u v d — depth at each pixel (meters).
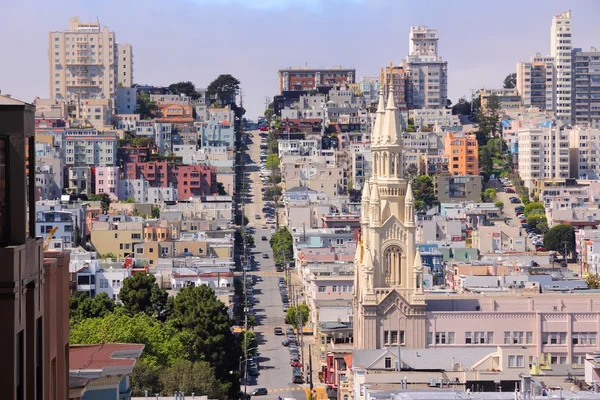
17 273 127.44
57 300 152.50
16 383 128.00
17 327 127.69
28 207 131.50
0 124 127.69
